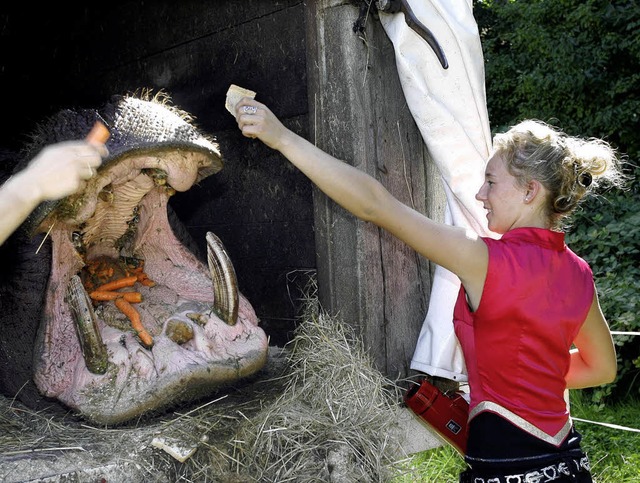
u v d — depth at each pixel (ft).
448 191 12.94
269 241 15.57
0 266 11.98
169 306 11.73
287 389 11.64
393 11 12.31
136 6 18.47
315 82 13.12
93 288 11.80
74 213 10.06
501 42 40.63
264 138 8.18
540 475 8.23
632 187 28.78
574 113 34.42
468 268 8.43
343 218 13.03
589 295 8.79
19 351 11.69
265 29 15.03
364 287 12.77
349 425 10.82
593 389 23.00
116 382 10.25
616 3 33.04
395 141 13.17
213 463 9.85
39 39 21.98
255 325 11.55
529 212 8.90
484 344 8.57
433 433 13.20
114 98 10.86
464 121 12.62
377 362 12.86
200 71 16.85
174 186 10.68
